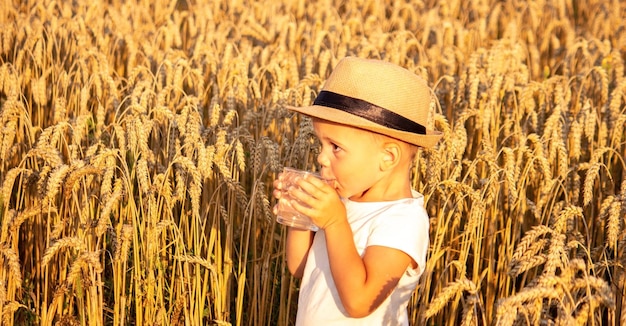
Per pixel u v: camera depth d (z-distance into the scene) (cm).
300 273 326
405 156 297
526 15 1278
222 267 452
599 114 654
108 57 805
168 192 393
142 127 423
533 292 255
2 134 449
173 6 1059
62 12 934
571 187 504
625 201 370
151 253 394
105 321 439
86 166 378
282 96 504
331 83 296
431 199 458
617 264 366
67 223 432
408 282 301
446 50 812
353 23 971
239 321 412
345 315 301
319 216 283
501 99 596
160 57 757
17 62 662
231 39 866
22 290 451
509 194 471
